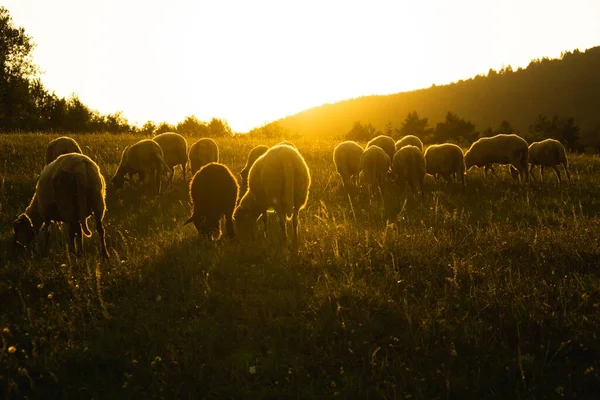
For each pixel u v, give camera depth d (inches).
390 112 6756.9
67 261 319.3
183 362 205.0
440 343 213.8
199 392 187.9
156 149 567.5
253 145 963.3
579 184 611.2
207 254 323.9
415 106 6919.3
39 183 339.3
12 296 267.9
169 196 563.5
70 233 329.7
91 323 235.3
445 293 253.6
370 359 205.3
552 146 622.8
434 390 187.6
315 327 227.9
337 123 6658.5
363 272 289.6
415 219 429.4
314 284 271.0
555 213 440.5
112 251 352.5
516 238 340.5
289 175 335.9
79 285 272.8
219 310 246.7
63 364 203.6
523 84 7027.6
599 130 4109.3
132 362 203.8
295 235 344.5
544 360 196.4
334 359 206.8
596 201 499.8
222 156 820.0
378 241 329.1
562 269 278.5
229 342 220.7
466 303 245.6
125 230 408.8
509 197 531.5
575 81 6796.3
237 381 194.5
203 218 363.9
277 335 224.8
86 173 324.2
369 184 555.5
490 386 186.7
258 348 216.5
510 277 263.3
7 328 217.9
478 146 649.6
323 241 341.1
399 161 563.8
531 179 667.4
